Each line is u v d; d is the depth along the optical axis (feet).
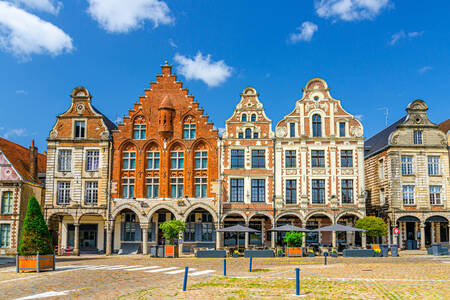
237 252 126.62
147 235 151.94
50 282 70.59
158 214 157.38
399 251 144.97
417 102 154.71
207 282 70.13
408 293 58.29
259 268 93.09
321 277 74.74
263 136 151.94
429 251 134.51
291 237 124.36
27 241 84.99
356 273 80.53
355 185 148.25
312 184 149.07
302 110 153.28
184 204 148.77
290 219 154.40
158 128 154.51
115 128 173.06
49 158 154.71
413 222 155.12
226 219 153.79
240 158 151.53
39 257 84.79
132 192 153.07
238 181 150.30
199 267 96.12
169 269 91.40
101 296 58.54
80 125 157.58
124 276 78.95
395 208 148.46
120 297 57.62
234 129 152.87
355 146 150.30
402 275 77.05
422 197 149.48
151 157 155.12
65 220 159.02
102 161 154.10
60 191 153.58
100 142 155.02
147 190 152.76
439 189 151.12
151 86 157.89
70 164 155.12
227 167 150.30
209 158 151.94
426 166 151.33
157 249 130.93
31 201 87.56
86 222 158.51
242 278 74.69
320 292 59.41
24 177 153.17
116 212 150.30
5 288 64.80
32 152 162.30
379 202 162.71
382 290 60.75
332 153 150.00
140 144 154.71
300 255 124.67
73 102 157.99
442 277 73.67
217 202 147.74
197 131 153.79
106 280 73.56
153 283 70.33
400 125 152.56
